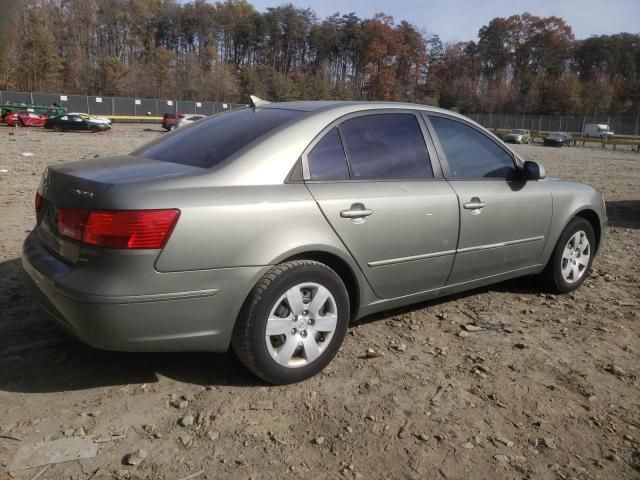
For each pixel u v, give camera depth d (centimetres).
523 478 260
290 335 321
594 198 517
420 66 10212
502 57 10431
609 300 502
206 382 327
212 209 290
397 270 371
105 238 274
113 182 286
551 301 491
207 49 8838
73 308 279
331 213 330
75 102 5541
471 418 304
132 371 336
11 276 481
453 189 397
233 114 396
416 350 381
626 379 357
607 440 292
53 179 320
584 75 10231
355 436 283
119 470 251
